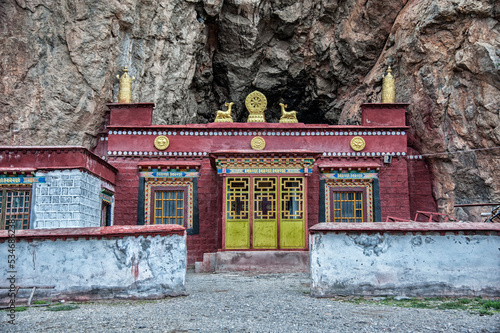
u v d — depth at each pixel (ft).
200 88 80.59
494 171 54.39
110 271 29.40
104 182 52.31
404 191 57.62
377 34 73.77
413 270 29.68
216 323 23.36
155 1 63.98
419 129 59.82
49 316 25.09
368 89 70.79
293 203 51.80
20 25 53.83
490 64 52.95
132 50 63.57
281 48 82.07
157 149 57.57
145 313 25.50
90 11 57.67
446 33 56.90
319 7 78.07
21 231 29.55
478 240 29.86
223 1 74.49
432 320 23.65
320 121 88.69
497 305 26.53
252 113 60.13
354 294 29.63
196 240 55.72
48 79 55.26
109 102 61.36
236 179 51.67
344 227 30.25
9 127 53.47
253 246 49.96
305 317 24.47
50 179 45.01
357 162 58.13
